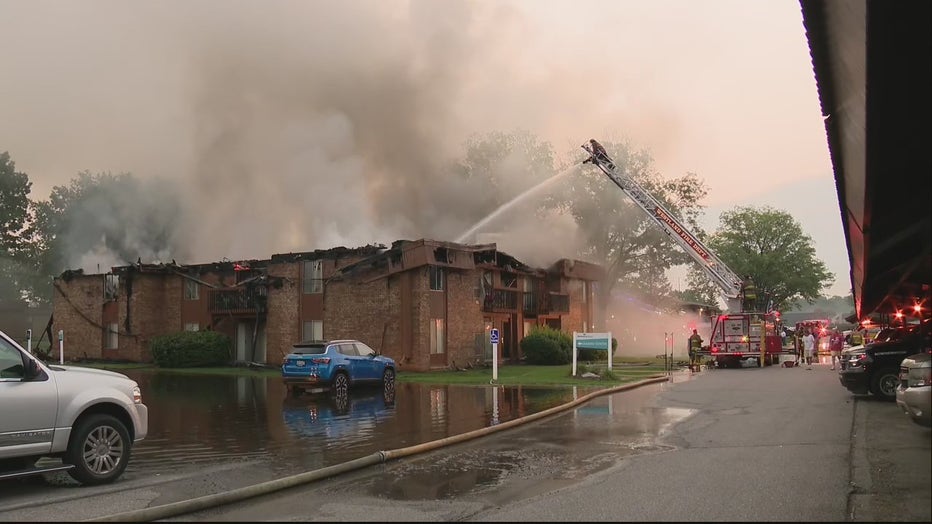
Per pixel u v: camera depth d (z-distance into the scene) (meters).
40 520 7.08
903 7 4.88
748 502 7.16
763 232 74.25
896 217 10.02
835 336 28.39
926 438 10.73
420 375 27.39
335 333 31.50
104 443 8.92
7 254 66.69
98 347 38.81
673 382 23.92
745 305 31.59
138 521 6.90
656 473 8.79
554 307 38.91
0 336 8.48
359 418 15.17
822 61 6.36
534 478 8.75
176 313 37.28
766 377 24.61
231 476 9.23
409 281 29.89
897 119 6.62
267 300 33.66
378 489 8.30
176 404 18.23
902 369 11.27
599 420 14.43
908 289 17.55
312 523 6.77
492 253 34.22
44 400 8.41
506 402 18.22
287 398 19.77
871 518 6.46
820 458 9.41
